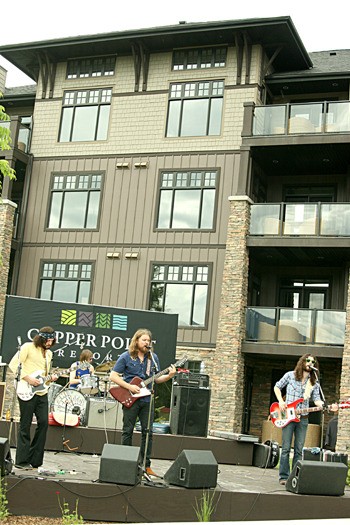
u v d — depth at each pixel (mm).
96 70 23656
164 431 12453
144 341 8703
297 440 9461
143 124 22688
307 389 9414
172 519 8055
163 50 22859
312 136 19984
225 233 21078
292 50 21906
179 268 21453
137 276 21844
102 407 11945
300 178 22344
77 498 7910
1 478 7734
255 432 21359
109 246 22328
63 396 11906
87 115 23484
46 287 22812
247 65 21656
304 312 19656
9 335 17250
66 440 11570
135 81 22984
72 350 17422
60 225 23062
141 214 22172
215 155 21641
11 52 23875
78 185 23109
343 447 18188
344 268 21531
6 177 22859
